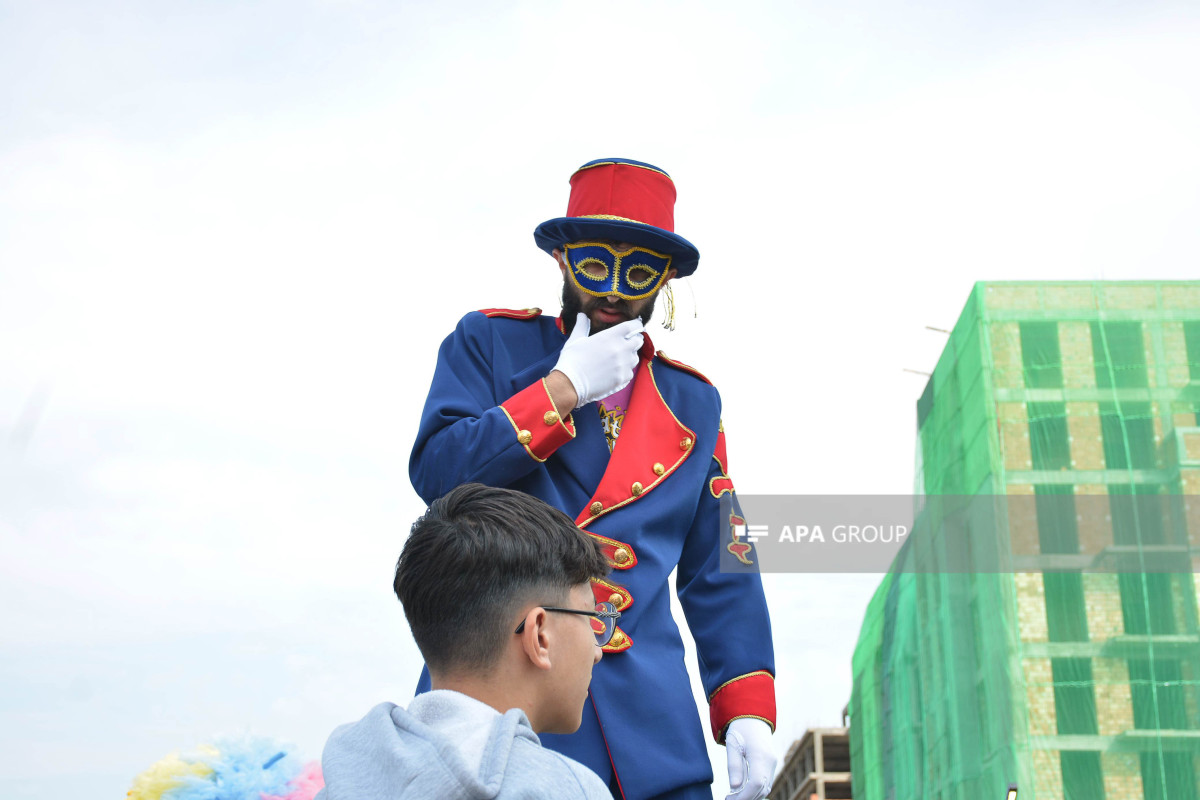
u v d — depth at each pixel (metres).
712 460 3.02
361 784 1.57
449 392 2.80
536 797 1.54
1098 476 27.27
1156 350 27.91
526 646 1.80
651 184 2.91
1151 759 24.98
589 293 2.87
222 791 2.51
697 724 2.64
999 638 26.39
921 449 30.59
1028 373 28.06
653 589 2.70
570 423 2.67
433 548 1.81
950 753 27.44
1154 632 25.84
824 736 52.62
